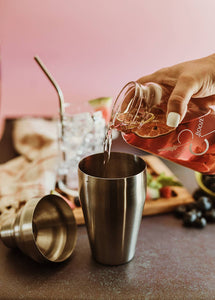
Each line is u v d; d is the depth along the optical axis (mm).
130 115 404
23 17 1728
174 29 1822
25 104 1659
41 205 476
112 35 1795
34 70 1790
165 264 462
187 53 1838
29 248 436
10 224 464
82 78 1769
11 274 445
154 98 405
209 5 1771
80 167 439
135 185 407
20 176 693
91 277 439
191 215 542
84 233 533
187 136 425
